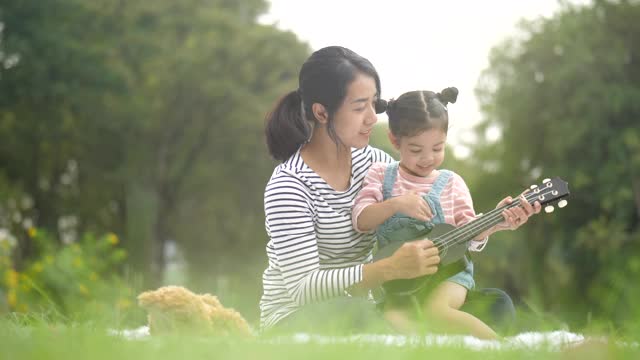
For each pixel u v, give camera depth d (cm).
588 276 3019
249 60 3744
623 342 326
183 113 3725
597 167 3195
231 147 3766
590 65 3281
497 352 308
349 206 493
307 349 290
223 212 3800
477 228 459
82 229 3506
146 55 3619
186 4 3753
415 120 481
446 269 455
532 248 3259
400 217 480
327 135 493
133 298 661
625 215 3100
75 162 3594
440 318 432
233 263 3762
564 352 310
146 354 284
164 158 3675
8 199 3291
